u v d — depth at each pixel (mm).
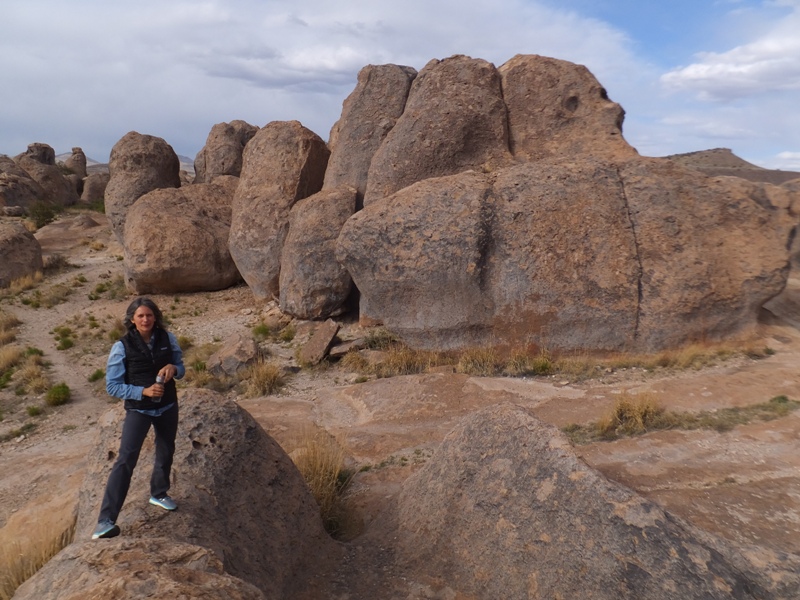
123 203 25734
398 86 15984
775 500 5840
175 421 4590
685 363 10492
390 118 15812
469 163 13953
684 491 6176
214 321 16297
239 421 5906
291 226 15406
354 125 16078
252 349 12922
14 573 5867
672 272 11023
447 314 11992
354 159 15875
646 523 4234
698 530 4504
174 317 16875
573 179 11781
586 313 11258
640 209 11477
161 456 4613
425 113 14188
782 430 7426
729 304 10945
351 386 11344
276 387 11961
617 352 11219
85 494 5500
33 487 8789
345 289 14508
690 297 10875
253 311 16547
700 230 11234
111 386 4238
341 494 7242
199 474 5199
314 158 17562
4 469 9539
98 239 29312
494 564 4809
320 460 7395
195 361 13398
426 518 5582
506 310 11688
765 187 11773
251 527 5094
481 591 4793
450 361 12047
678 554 4051
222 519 4906
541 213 11609
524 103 14391
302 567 5352
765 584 4168
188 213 19484
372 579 5242
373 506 6926
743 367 10133
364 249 12367
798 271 15453
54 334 16328
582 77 14258
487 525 5020
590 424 8500
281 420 10078
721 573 3955
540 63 14562
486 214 11734
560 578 4355
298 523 5625
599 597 4113
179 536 4391
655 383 9641
